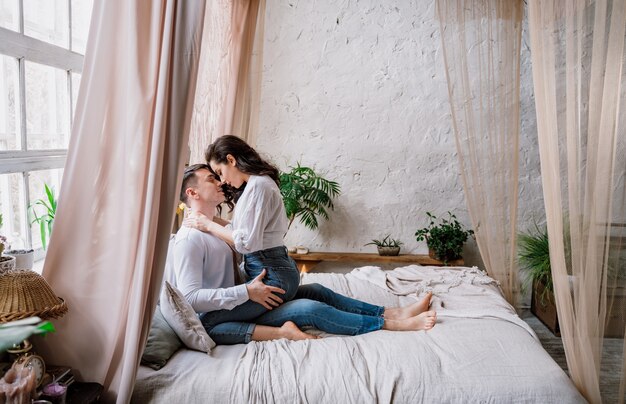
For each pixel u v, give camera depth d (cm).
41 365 168
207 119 325
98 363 187
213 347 231
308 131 470
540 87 229
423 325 250
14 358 168
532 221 469
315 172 473
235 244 242
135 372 181
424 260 453
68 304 186
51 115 262
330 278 332
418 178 471
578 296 216
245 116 369
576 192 212
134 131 180
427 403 196
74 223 186
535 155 463
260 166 256
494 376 204
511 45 357
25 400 144
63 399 162
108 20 182
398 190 473
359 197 475
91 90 183
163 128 176
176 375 200
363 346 227
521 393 197
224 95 340
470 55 423
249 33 362
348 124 468
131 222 183
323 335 248
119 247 185
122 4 182
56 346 187
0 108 224
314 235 478
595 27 201
